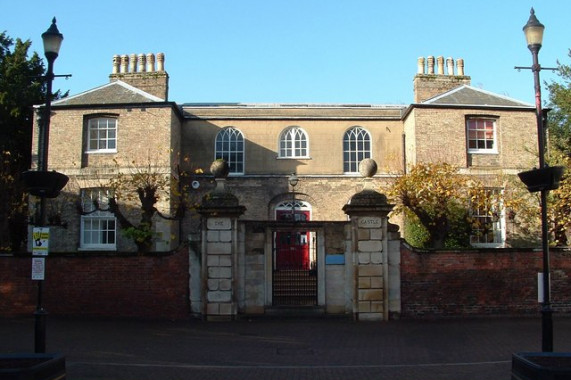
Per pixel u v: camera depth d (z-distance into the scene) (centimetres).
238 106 2733
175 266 1544
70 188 2434
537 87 1094
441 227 1992
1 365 693
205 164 2698
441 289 1552
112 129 2508
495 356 1105
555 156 2089
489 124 2623
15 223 2380
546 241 1045
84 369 980
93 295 1548
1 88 2759
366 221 1536
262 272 1534
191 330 1378
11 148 2722
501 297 1567
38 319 1002
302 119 2738
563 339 1269
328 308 1530
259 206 2666
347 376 946
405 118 2706
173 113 2519
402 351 1154
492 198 2202
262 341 1254
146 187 1881
